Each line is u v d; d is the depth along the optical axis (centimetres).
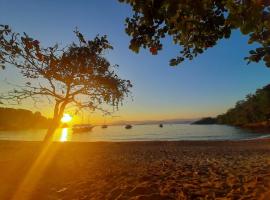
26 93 1231
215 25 479
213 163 1664
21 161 1468
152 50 507
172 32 515
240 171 1274
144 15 445
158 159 1998
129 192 875
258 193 780
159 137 7125
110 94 1303
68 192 955
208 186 957
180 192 866
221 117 19375
